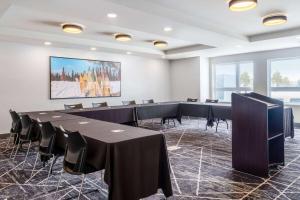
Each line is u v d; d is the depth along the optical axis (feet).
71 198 8.79
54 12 11.55
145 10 11.59
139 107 19.94
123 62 27.48
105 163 7.24
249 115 10.90
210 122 20.47
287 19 15.05
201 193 9.04
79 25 15.75
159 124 25.22
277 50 24.11
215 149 15.44
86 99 24.48
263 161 10.55
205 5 12.57
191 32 15.99
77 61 23.73
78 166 7.64
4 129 19.69
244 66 27.45
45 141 10.20
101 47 22.33
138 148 7.69
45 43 20.21
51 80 22.09
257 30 17.95
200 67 29.27
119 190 7.11
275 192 9.04
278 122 11.76
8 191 9.36
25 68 20.65
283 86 24.54
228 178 10.49
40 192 9.27
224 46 21.93
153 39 21.11
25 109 20.72
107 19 12.74
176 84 32.04
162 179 8.37
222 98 29.76
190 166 12.15
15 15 14.05
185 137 19.03
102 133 8.64
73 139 7.82
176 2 12.07
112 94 26.48
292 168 11.68
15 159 13.47
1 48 19.35
